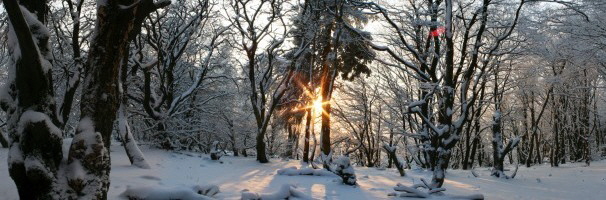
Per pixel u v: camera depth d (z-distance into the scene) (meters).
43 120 6.32
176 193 8.47
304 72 23.12
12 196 7.86
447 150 13.47
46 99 6.62
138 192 8.45
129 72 21.58
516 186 15.62
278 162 20.58
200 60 25.50
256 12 19.00
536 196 13.04
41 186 6.33
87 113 6.77
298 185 12.84
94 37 6.82
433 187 13.05
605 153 39.53
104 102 6.88
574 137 36.72
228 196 9.91
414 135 21.81
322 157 16.03
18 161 6.26
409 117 27.91
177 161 17.55
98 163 6.68
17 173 6.29
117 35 6.88
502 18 17.11
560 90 28.95
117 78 7.13
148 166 14.05
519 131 39.69
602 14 17.11
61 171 6.53
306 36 20.44
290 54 23.66
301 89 24.11
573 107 33.69
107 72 6.89
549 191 14.35
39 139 6.31
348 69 22.73
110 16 6.75
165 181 11.08
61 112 12.32
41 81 6.46
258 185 12.34
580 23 17.39
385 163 43.62
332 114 29.52
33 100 6.48
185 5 22.75
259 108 20.66
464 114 13.96
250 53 19.58
